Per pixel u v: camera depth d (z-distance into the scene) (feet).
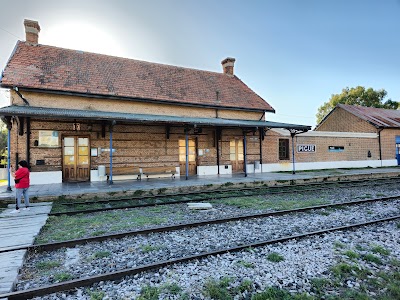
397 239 17.24
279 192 36.78
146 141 49.11
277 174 54.44
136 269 12.67
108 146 45.80
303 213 24.67
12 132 41.42
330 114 95.30
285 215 24.00
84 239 17.16
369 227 19.94
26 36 48.85
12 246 15.81
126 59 58.18
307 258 14.28
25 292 10.72
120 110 47.29
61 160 42.55
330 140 68.74
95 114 37.65
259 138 60.49
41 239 17.80
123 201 31.81
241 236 18.17
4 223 21.18
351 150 71.82
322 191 38.29
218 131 56.03
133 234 18.60
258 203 29.40
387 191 37.81
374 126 77.41
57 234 18.99
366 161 73.97
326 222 21.50
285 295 10.68
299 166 64.23
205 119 49.47
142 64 59.06
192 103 53.06
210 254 14.60
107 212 26.30
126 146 47.32
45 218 22.82
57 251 16.06
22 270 13.35
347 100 135.44
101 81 47.93
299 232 19.10
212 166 55.67
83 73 47.83
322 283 11.60
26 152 39.96
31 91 40.06
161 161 50.31
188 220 22.71
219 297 10.55
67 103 43.24
